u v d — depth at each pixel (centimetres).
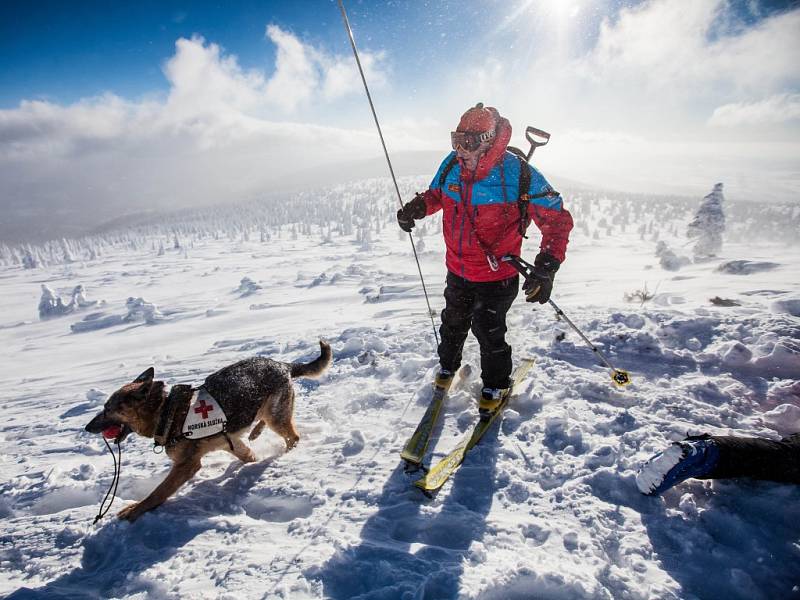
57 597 216
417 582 196
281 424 340
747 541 201
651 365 384
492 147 279
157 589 213
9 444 435
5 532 267
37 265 9144
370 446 317
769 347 369
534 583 190
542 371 389
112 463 356
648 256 4191
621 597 186
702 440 219
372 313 1008
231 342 879
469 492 257
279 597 197
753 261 1254
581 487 246
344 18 341
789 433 282
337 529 238
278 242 10825
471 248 307
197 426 291
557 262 285
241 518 260
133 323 1964
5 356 1591
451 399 354
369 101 350
